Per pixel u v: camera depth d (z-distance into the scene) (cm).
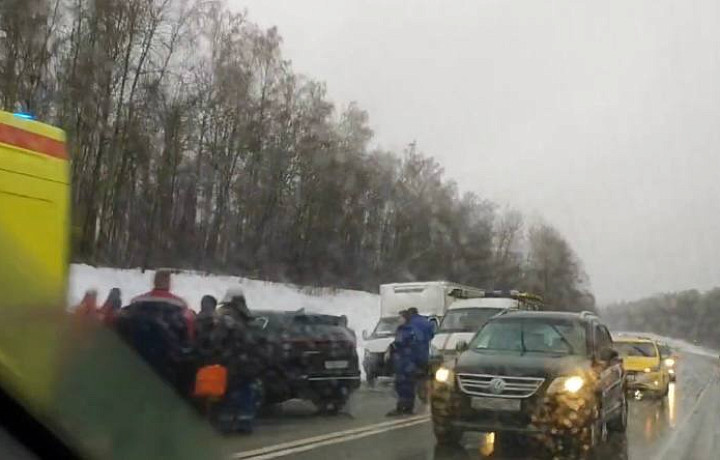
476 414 941
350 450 970
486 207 9106
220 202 4862
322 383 1360
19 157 710
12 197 698
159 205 4322
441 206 7950
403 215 7256
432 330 1458
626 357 2156
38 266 625
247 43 4866
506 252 9425
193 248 4612
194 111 4456
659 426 1427
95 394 534
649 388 2116
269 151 5109
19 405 465
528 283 9862
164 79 4169
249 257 4969
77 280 2783
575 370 953
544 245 10231
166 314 903
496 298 2394
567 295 10406
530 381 931
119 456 554
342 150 5922
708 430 1365
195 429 738
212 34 4556
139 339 884
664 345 3002
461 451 976
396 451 972
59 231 754
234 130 4856
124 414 570
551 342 1067
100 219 3991
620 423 1219
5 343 474
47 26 3744
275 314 1361
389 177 6975
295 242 5356
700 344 13912
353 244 6231
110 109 3934
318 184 5469
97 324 567
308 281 5222
